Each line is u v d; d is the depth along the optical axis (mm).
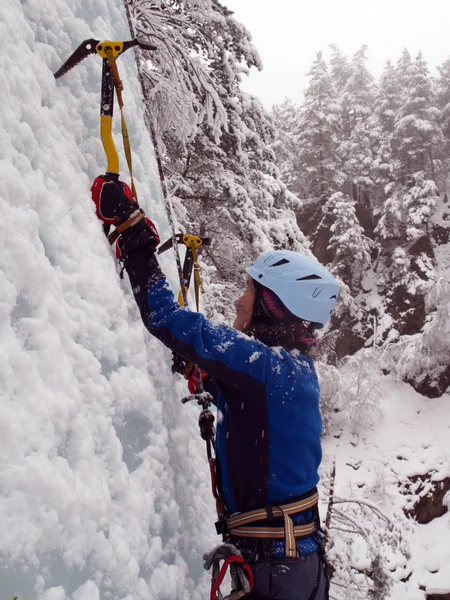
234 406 1373
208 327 1351
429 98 33031
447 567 14508
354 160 31484
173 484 1530
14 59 1194
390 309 26328
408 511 16812
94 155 1537
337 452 19078
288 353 1419
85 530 1004
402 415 20734
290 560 1303
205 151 8891
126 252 1443
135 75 2053
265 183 10008
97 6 1765
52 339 1049
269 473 1351
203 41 6898
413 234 27859
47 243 1170
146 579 1250
